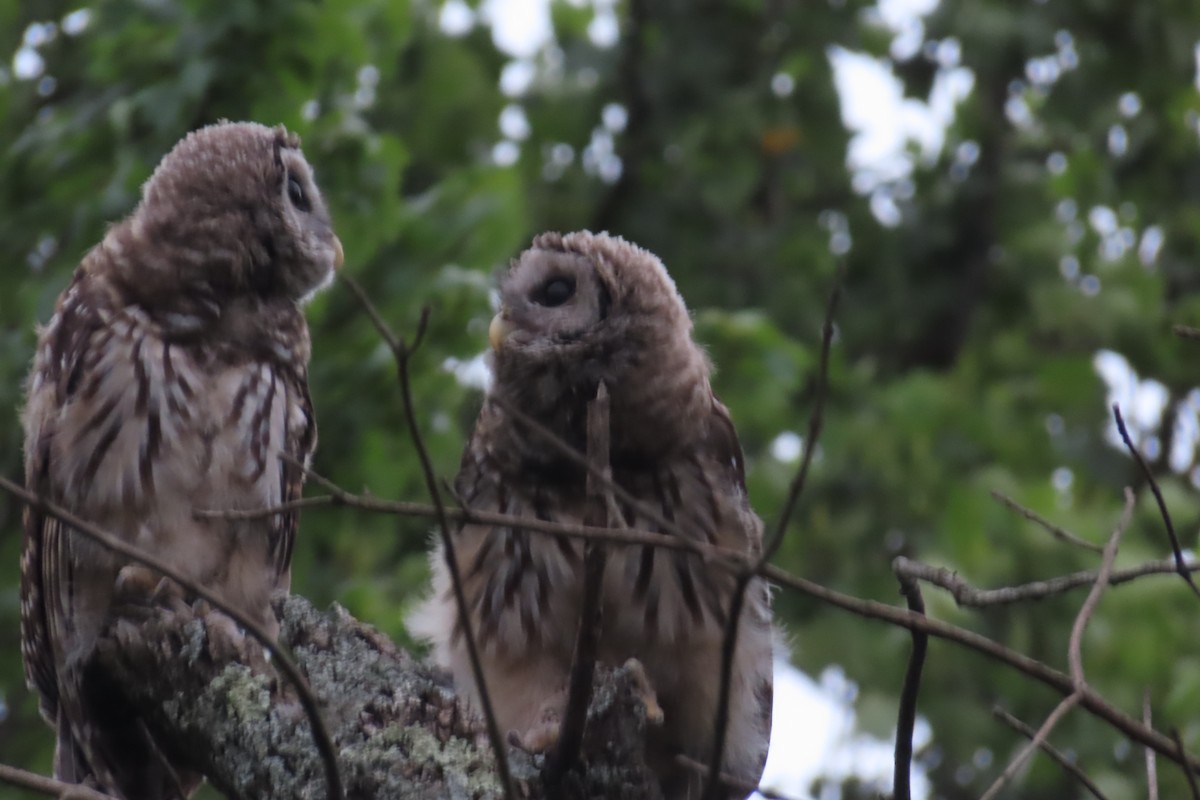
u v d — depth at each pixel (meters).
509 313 7.94
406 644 11.20
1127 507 5.96
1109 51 20.02
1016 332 21.72
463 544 7.91
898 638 16.64
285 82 11.88
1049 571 17.22
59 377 7.82
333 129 12.22
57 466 7.73
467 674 7.86
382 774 5.91
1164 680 15.70
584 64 20.34
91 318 7.79
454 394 12.23
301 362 8.30
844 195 22.09
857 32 20.25
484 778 5.96
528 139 20.55
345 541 12.52
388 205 12.14
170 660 6.36
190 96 11.52
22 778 5.47
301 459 8.24
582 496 7.70
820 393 4.76
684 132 19.94
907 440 18.81
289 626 6.28
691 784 7.88
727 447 7.90
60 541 7.73
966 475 18.89
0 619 12.32
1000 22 19.78
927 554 17.92
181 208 7.99
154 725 6.62
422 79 17.86
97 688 7.05
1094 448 19.33
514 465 7.80
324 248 8.39
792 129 19.86
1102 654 16.27
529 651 7.79
